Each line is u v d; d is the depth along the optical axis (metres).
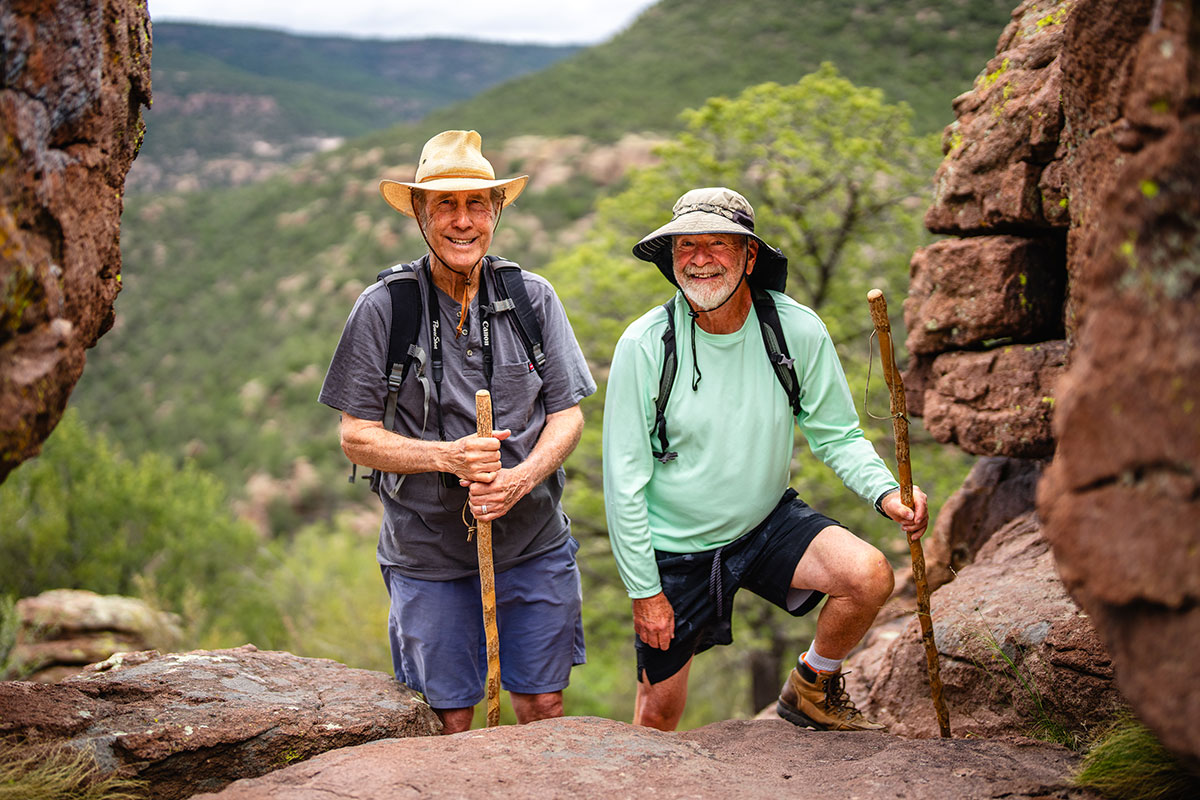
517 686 3.34
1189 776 2.14
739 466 3.10
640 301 13.57
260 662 3.30
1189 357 1.49
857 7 68.31
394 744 2.51
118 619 10.26
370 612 11.68
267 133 196.50
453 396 3.05
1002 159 4.21
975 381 4.41
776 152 14.24
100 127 2.16
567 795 2.24
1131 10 2.07
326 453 51.34
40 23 1.85
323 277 68.62
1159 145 1.59
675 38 87.44
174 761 2.58
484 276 3.15
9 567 16.67
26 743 2.45
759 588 3.24
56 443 19.97
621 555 3.17
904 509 2.94
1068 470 1.70
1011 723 3.31
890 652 3.93
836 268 14.09
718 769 2.52
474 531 3.15
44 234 1.95
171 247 79.38
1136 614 1.61
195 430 55.09
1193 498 1.48
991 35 56.38
